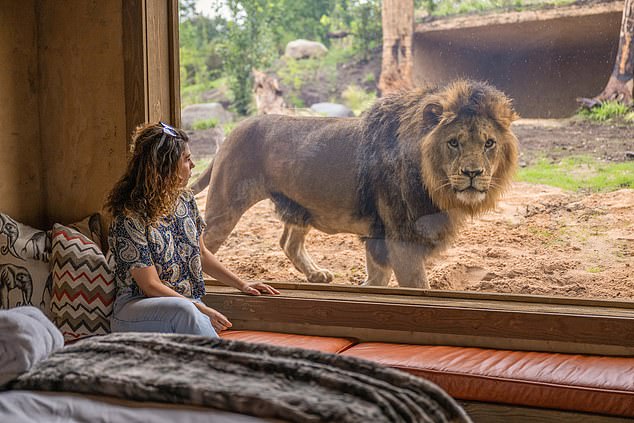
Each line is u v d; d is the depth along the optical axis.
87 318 2.94
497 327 2.75
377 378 1.42
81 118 3.33
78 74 3.32
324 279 3.20
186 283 2.65
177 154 2.54
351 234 3.15
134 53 3.17
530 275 2.88
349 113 3.13
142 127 2.63
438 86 2.99
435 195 3.01
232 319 3.18
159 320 2.37
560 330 2.66
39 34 3.38
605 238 2.78
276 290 3.12
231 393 1.34
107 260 3.11
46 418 1.38
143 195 2.51
